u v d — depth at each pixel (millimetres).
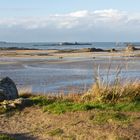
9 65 46906
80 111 12047
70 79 29891
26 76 32906
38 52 89938
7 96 14188
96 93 13609
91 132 10172
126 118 11250
